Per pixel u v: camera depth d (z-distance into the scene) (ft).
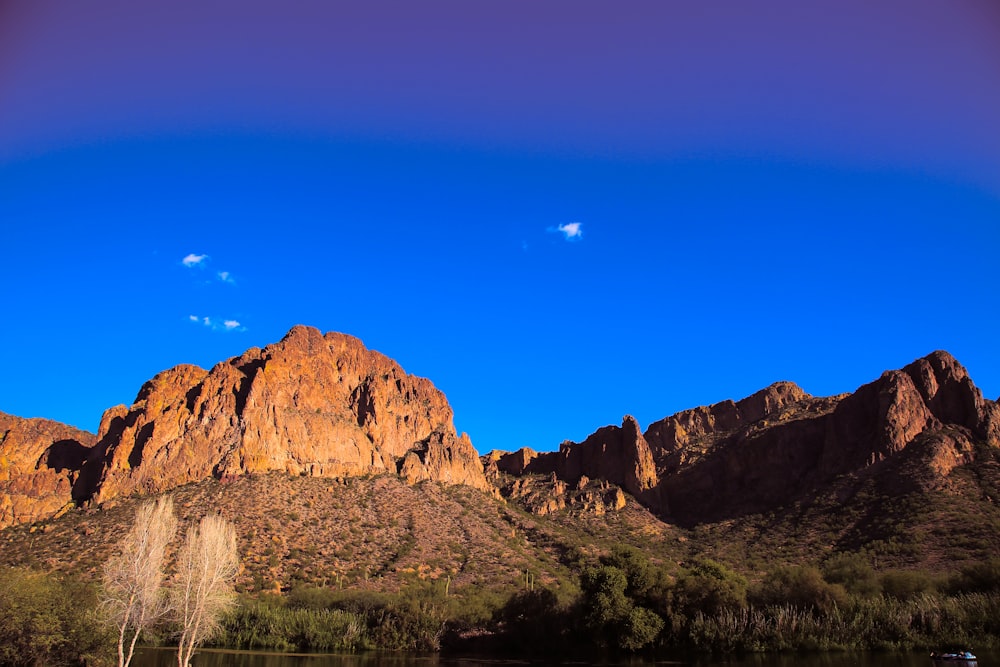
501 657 243.40
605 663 215.51
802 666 167.53
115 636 167.73
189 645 154.92
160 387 428.15
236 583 295.89
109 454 388.16
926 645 189.57
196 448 392.68
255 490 374.22
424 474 491.31
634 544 464.24
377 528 382.83
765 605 230.68
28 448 492.13
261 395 431.02
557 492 580.30
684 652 220.64
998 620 187.11
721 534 450.30
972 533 299.58
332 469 436.35
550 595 261.24
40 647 155.02
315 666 202.28
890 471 396.78
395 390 588.50
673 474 568.00
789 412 570.05
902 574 240.94
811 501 425.69
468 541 398.21
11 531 337.52
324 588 299.79
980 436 398.83
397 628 270.87
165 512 157.48
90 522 329.72
